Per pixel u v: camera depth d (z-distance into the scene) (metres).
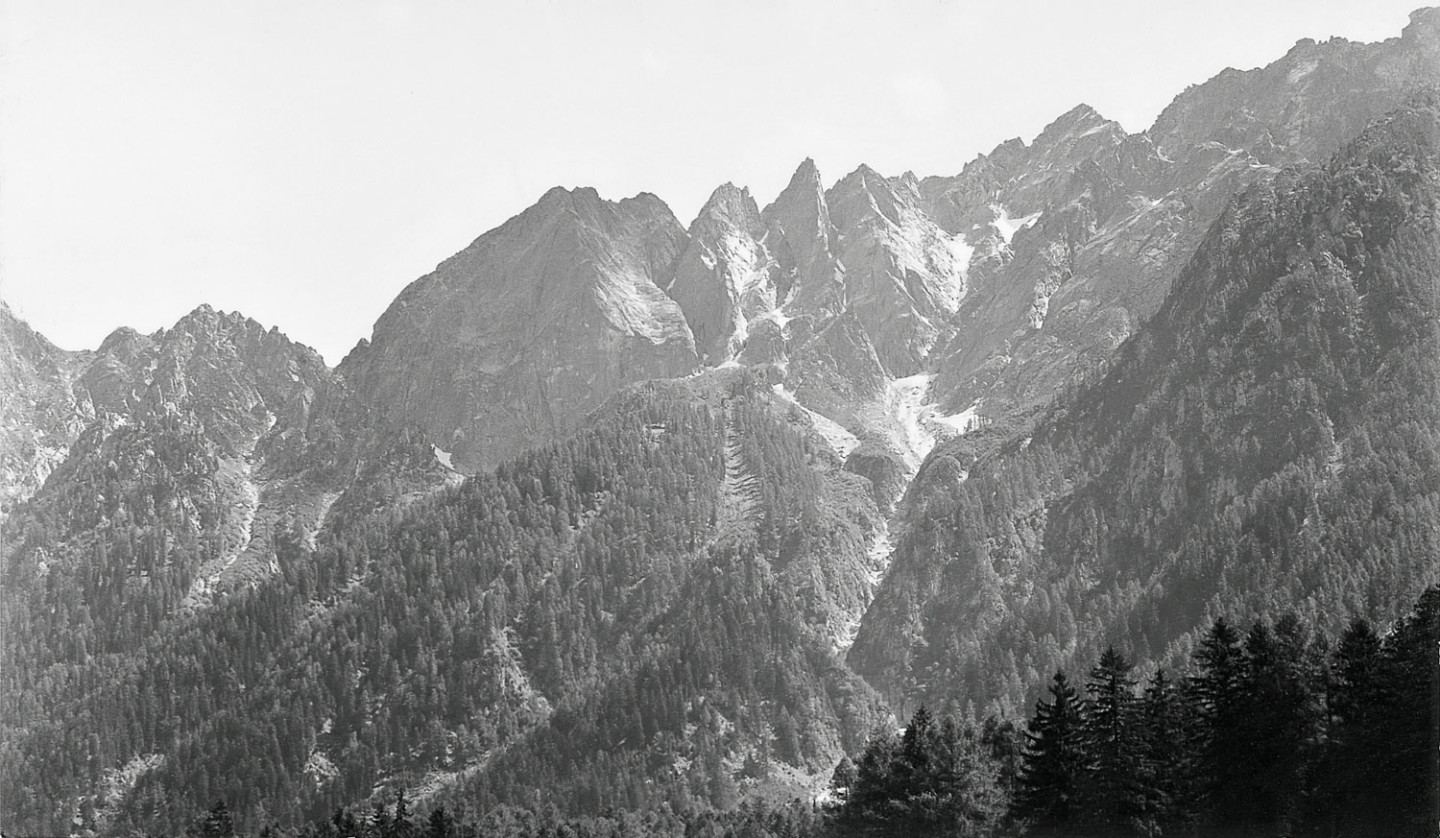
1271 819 193.62
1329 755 192.38
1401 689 190.12
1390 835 188.25
